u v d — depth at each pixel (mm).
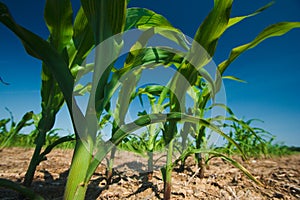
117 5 628
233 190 1344
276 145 3162
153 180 1377
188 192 1234
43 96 1018
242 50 884
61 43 917
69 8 908
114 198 1115
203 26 771
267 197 1289
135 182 1331
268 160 2516
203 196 1208
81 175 582
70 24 920
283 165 2230
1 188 1143
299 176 1743
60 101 1034
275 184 1525
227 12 744
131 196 1143
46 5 885
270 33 825
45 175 1439
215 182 1442
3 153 2262
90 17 670
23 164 1786
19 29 507
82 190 582
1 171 1510
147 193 1181
